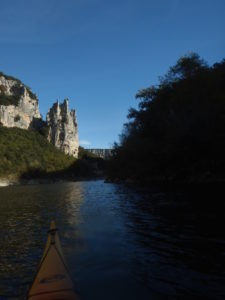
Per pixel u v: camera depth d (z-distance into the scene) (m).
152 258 11.73
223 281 9.26
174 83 58.66
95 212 25.27
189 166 49.25
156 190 41.25
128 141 72.25
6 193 66.69
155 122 61.25
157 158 57.56
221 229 15.32
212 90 45.28
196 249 12.47
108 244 14.17
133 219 20.23
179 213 20.73
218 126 41.53
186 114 46.25
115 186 63.88
